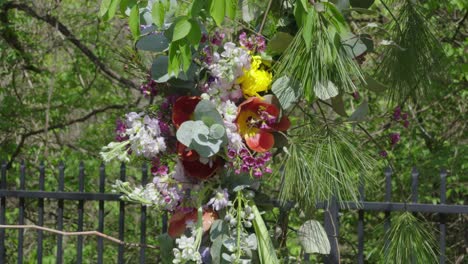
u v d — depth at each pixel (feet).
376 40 12.54
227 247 8.01
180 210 8.25
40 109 23.57
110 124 23.79
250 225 8.04
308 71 7.82
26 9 22.52
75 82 23.95
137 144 8.10
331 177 8.38
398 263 8.93
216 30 8.74
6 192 11.64
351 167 8.43
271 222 9.48
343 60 7.96
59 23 23.12
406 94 9.57
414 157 19.27
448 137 20.34
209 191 8.30
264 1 8.82
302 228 8.86
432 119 20.66
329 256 9.73
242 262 7.97
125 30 22.38
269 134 8.05
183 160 8.07
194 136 7.65
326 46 7.76
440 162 18.37
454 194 19.89
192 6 7.45
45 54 23.26
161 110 8.41
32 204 23.12
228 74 7.86
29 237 22.63
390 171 10.11
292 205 8.91
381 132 18.48
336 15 7.72
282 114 8.20
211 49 8.19
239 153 7.88
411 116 19.81
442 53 9.66
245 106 8.02
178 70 7.67
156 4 7.54
